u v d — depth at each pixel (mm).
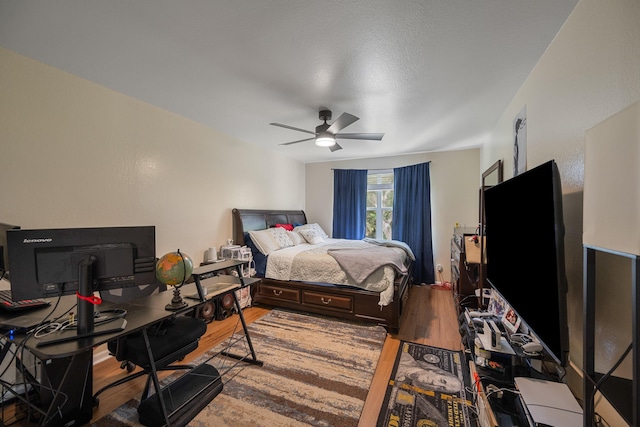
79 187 2164
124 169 2479
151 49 1758
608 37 1110
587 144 900
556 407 1142
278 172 4953
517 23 1489
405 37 1616
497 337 1531
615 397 838
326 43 1679
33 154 1906
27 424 1559
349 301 2988
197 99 2541
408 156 5039
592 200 858
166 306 1643
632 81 969
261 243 3613
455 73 2031
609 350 1071
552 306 1115
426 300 3869
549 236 1146
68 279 1257
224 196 3674
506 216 1711
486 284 2594
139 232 1411
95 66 1978
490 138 3545
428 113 2852
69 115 2090
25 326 1319
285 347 2457
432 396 1812
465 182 4602
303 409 1696
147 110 2660
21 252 1189
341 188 5445
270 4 1356
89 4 1354
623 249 715
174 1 1336
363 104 2613
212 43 1689
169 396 1628
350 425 1572
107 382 1996
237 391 1862
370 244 4227
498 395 1325
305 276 3242
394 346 2516
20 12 1405
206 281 2285
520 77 2082
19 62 1826
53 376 1542
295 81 2166
